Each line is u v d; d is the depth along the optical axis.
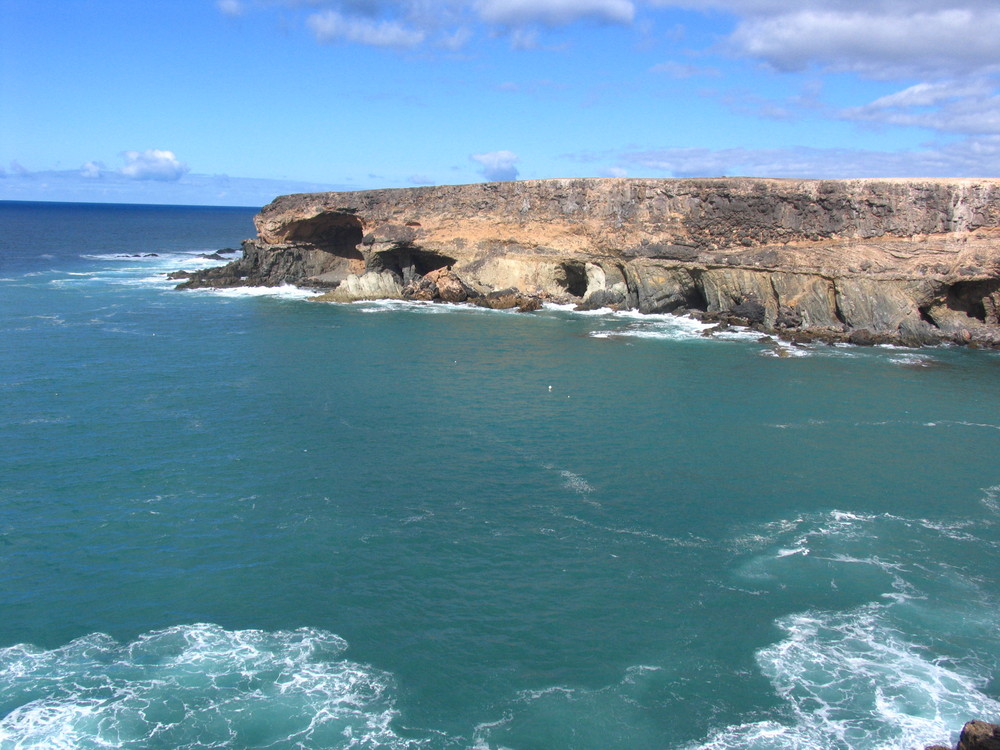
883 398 53.56
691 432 46.50
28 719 22.64
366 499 36.88
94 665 25.06
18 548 31.83
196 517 34.75
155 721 22.73
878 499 37.44
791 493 38.03
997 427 47.59
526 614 28.03
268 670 24.98
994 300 71.12
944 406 51.81
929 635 27.05
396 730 22.56
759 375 59.62
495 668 25.23
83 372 58.94
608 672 25.09
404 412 50.00
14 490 37.12
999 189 70.12
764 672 25.12
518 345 70.19
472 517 35.22
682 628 27.34
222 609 28.09
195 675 24.72
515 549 32.47
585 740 22.31
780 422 48.38
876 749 21.92
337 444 44.06
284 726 22.66
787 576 30.59
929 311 72.94
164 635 26.59
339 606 28.36
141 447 43.03
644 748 22.03
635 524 34.78
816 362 63.97
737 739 22.33
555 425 47.66
